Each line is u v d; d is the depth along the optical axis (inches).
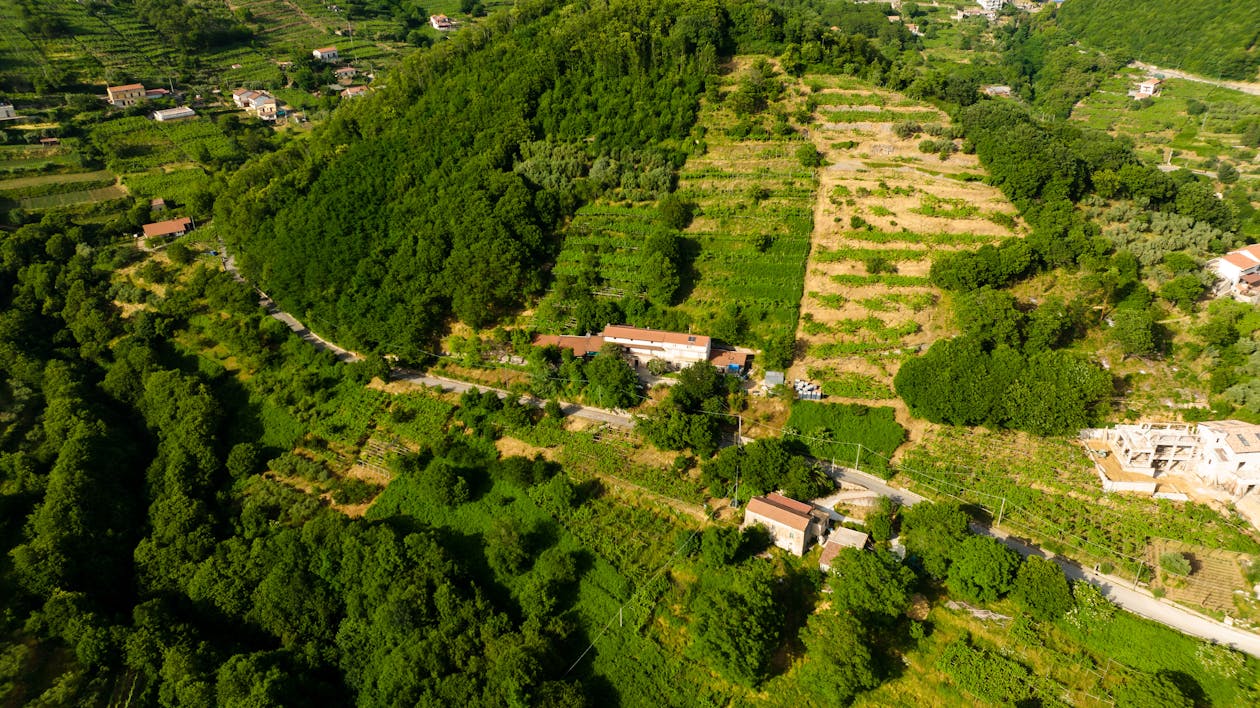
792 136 4621.1
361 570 2928.2
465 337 4077.3
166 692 2581.2
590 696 2578.7
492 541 3043.8
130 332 4389.8
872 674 2432.3
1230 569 2738.7
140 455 3686.0
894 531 3031.5
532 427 3577.8
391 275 4128.9
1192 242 3905.0
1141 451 3073.3
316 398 3843.5
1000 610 2721.5
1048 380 3235.7
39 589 2847.0
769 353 3649.1
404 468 3383.4
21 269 4704.7
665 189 4389.8
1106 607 2605.8
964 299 3567.9
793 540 2933.1
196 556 3117.6
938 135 4527.6
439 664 2632.9
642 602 2854.3
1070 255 3715.6
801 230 4148.6
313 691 2657.5
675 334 3796.8
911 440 3385.8
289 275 4252.0
